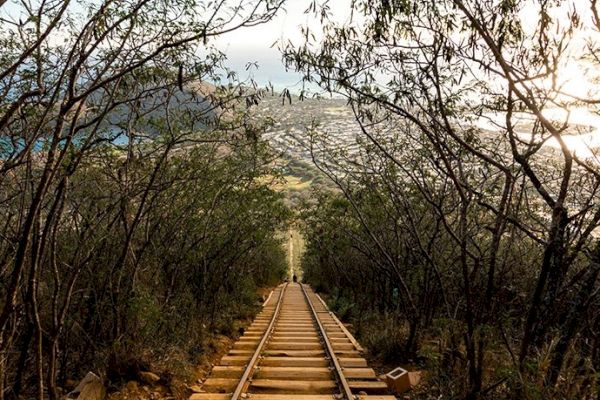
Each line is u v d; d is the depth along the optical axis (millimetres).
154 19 5688
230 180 11695
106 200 8258
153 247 10086
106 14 4688
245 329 15094
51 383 5703
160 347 8617
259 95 6215
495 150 7891
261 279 36719
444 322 7238
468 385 6090
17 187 6660
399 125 9312
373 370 9031
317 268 39031
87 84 5762
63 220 7316
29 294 4891
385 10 5004
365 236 16359
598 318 6211
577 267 7273
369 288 19172
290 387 7883
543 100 5270
